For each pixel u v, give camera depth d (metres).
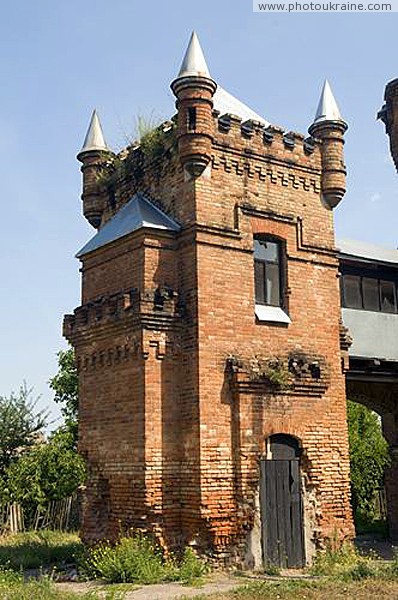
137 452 15.25
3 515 28.27
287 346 16.88
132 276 16.22
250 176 17.02
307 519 16.36
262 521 15.61
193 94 16.23
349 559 16.19
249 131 17.17
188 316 15.75
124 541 14.74
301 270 17.55
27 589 12.79
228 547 15.09
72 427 32.56
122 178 18.61
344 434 17.41
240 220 16.59
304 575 14.88
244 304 16.31
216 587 13.30
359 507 29.69
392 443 23.94
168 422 15.41
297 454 16.58
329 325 17.78
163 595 12.49
